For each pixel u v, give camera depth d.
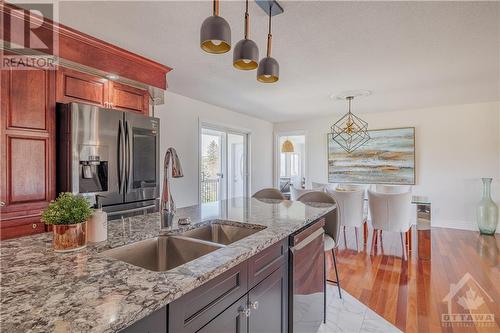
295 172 9.75
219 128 5.29
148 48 2.55
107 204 2.55
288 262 1.50
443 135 5.01
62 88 2.30
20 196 2.05
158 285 0.80
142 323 0.70
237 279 1.07
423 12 1.92
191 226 1.59
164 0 1.80
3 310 0.66
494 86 3.69
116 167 2.62
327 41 2.37
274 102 4.68
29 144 2.10
